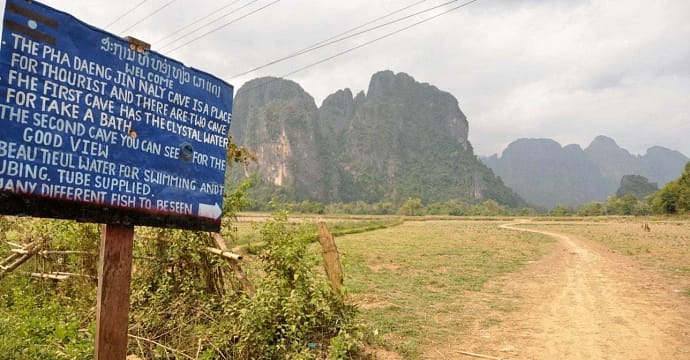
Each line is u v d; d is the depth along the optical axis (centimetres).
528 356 586
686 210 8362
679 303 930
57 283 670
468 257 1864
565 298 984
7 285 655
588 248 2402
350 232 3791
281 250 568
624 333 700
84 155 317
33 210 290
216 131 418
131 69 348
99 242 662
